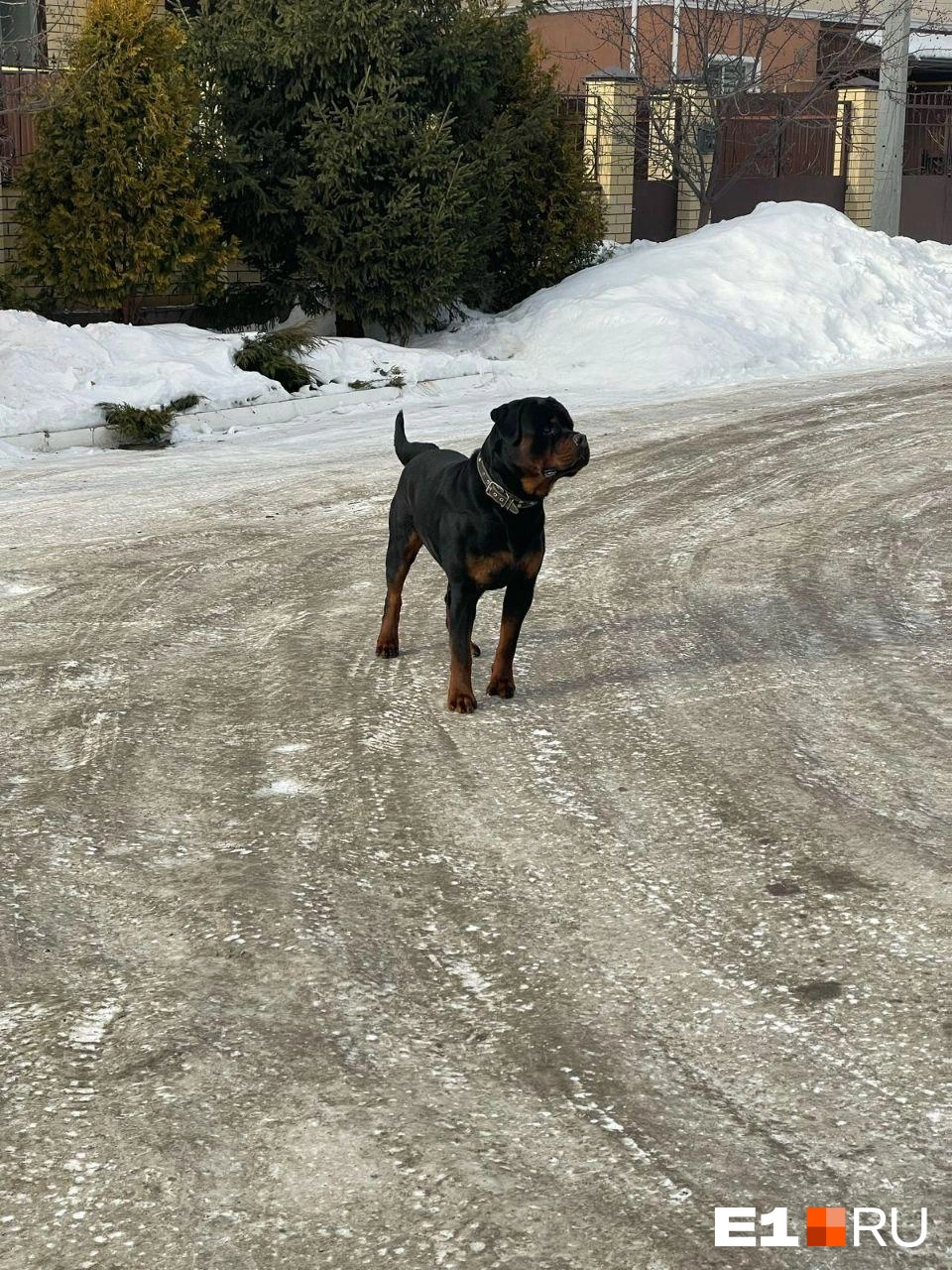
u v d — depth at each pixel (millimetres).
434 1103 2350
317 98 10836
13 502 7000
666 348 11055
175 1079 2424
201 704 4352
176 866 3248
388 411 9734
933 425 8750
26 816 3525
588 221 12914
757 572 5754
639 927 2959
